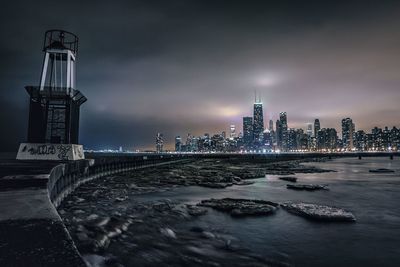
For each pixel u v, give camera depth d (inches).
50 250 129.0
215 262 339.9
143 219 554.6
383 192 1064.2
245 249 393.1
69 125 1213.1
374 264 347.9
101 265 305.6
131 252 360.2
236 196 936.9
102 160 1568.7
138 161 2450.8
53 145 1153.4
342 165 4126.5
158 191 1039.6
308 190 1095.0
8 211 206.1
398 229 510.0
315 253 381.7
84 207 686.5
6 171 555.8
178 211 626.5
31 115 1182.3
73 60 1378.0
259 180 1515.7
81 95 1280.8
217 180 1379.2
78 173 1095.0
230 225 521.3
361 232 489.1
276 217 587.5
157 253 362.6
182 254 363.6
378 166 3801.7
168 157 3745.1
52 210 210.2
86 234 402.0
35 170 584.1
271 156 5954.7
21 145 1138.7
